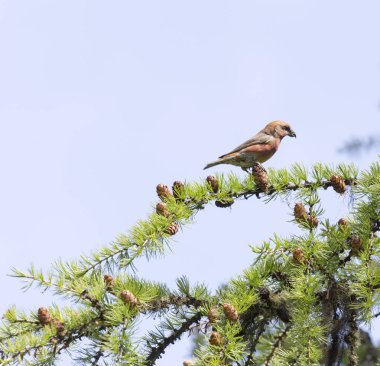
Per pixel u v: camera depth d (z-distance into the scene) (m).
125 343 6.58
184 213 8.06
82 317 6.90
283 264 7.81
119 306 6.84
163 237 7.69
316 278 7.39
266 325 8.25
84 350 6.81
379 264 7.40
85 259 7.50
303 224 8.11
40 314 6.84
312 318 7.19
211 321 7.17
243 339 7.71
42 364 6.58
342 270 7.66
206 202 8.52
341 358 7.80
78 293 7.07
